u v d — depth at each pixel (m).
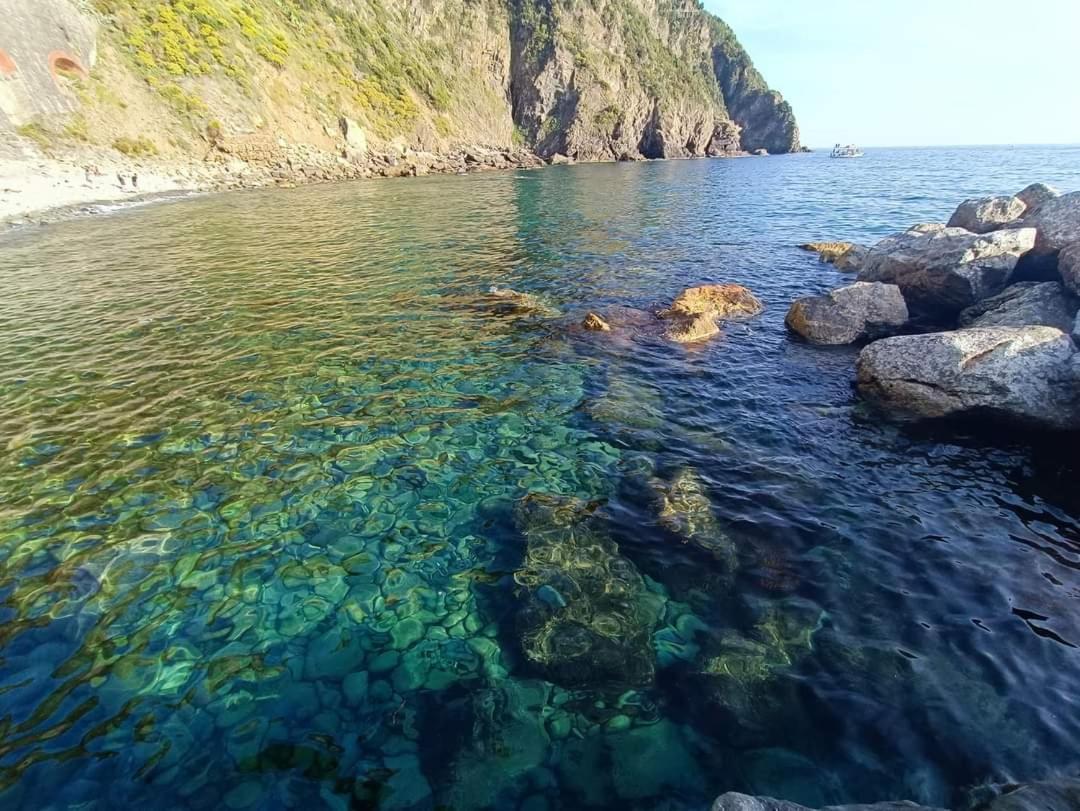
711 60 173.00
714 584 6.30
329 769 4.45
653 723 4.82
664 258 23.00
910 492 7.82
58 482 8.41
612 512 7.62
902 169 73.50
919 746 4.49
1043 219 13.38
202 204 40.28
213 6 58.69
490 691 5.16
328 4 80.62
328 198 44.91
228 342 14.18
